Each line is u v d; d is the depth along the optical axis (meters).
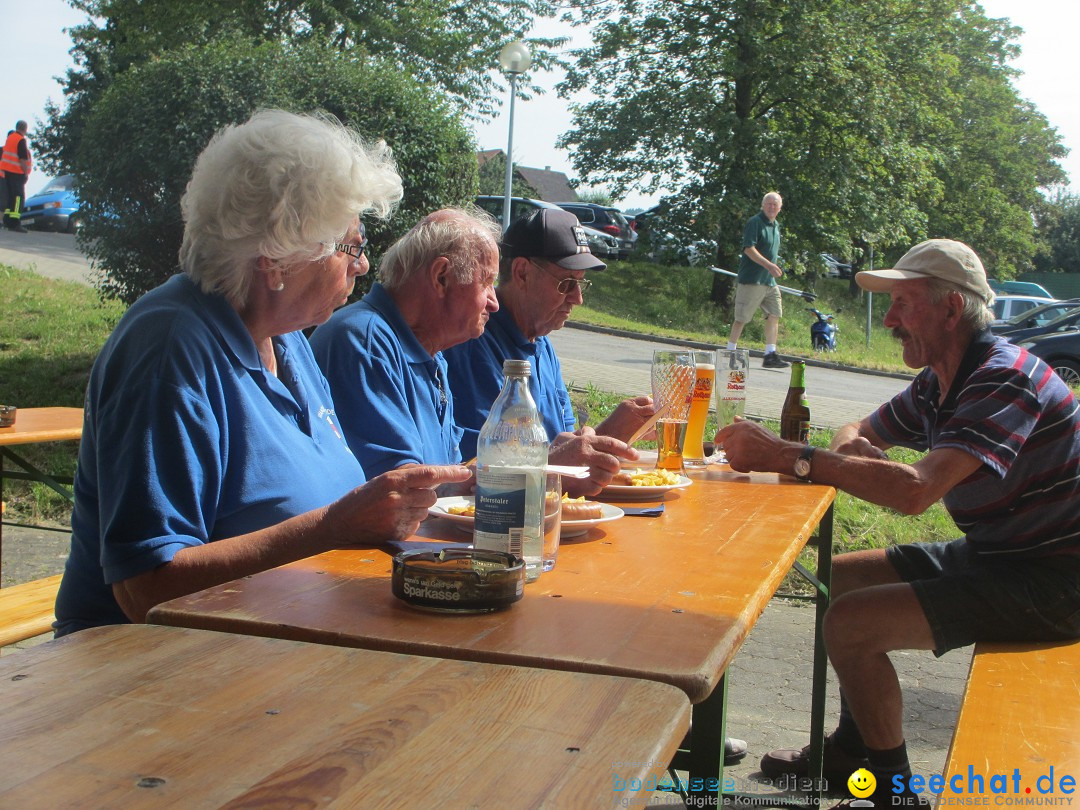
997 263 39.16
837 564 3.20
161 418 1.70
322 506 2.01
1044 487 2.72
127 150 7.80
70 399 8.12
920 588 2.70
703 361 3.13
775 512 2.29
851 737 3.11
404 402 2.49
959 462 2.68
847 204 22.73
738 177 22.61
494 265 2.74
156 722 0.97
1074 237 58.34
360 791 0.84
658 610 1.44
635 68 23.61
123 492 1.67
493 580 1.40
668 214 23.11
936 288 2.92
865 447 3.13
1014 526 2.76
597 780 0.88
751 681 3.90
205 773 0.86
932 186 25.19
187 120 7.65
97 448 1.73
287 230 1.86
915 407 3.38
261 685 1.08
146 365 1.72
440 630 1.31
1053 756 1.87
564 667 1.20
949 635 2.67
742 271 13.22
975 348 2.89
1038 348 14.93
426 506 1.78
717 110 22.58
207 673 1.11
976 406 2.72
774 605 4.88
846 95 21.89
